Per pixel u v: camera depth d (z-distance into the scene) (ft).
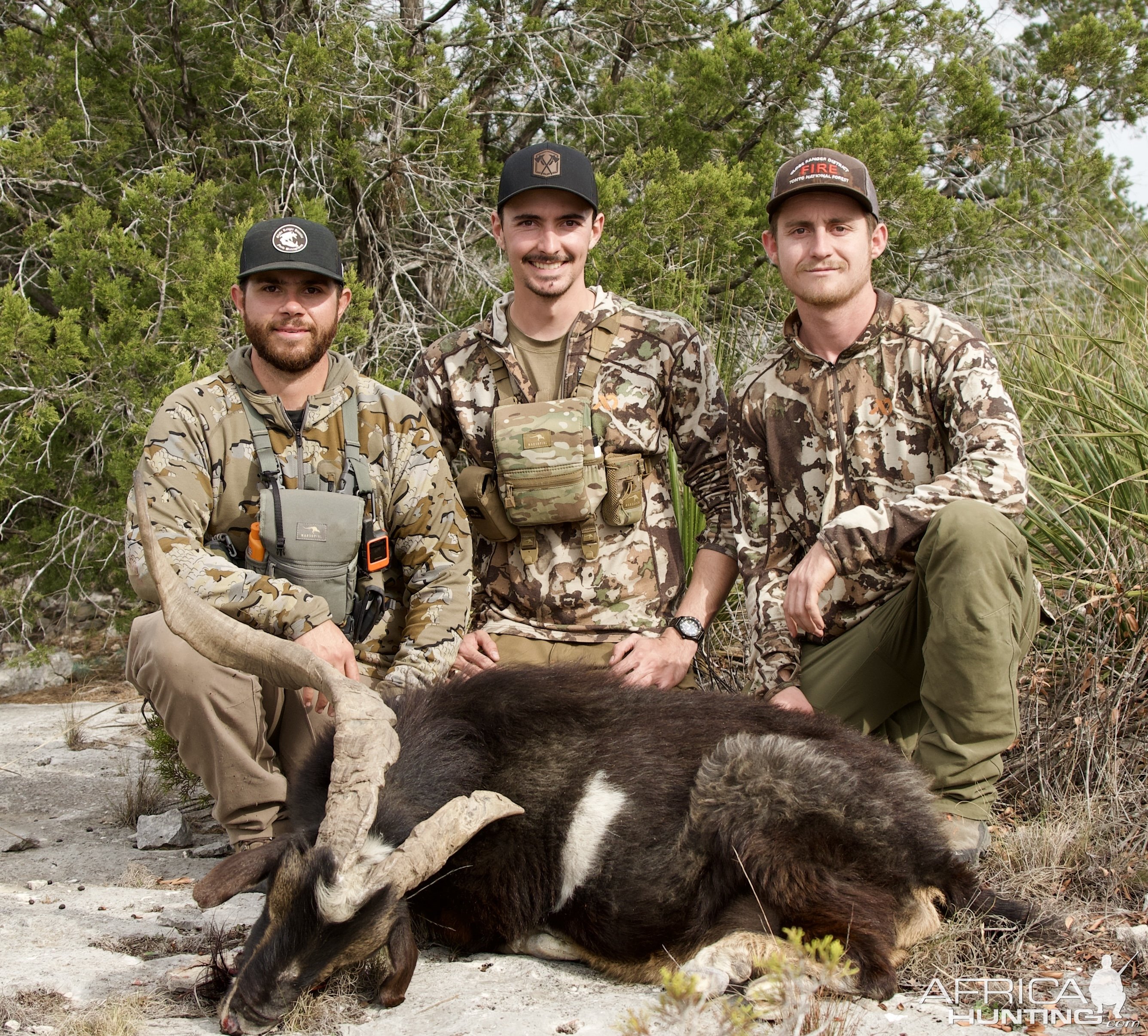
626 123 34.30
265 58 31.63
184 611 11.39
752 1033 9.21
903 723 15.42
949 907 11.58
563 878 11.32
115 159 34.04
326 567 13.89
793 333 14.97
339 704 10.23
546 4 37.24
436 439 14.96
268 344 13.99
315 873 9.27
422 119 32.01
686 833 10.98
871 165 30.25
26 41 33.96
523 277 16.25
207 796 17.99
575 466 15.52
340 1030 9.50
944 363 14.07
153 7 34.40
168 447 13.80
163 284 27.89
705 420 16.57
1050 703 16.85
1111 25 42.60
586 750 11.65
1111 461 19.22
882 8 36.32
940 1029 9.42
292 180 32.65
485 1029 9.42
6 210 34.24
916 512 13.34
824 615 14.82
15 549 31.30
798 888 10.46
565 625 16.05
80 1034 9.24
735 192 28.81
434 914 11.70
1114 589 16.96
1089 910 12.29
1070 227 35.50
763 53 33.83
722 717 12.11
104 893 13.56
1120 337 24.00
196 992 10.16
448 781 11.24
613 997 10.34
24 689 28.96
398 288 32.91
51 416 27.02
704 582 16.20
